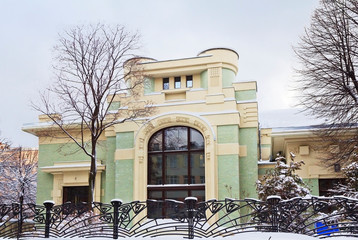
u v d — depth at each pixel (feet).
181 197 73.15
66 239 39.58
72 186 82.28
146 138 76.07
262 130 82.17
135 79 76.89
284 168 61.31
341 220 45.98
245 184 73.26
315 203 36.42
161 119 75.41
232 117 73.00
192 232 37.35
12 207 43.19
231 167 71.31
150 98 77.82
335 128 62.08
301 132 73.51
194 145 75.05
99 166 79.92
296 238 33.27
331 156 65.41
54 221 42.09
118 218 39.99
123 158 76.54
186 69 79.15
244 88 78.23
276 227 35.94
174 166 74.90
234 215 68.80
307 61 62.13
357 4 59.21
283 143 81.35
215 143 72.54
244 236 35.06
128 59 72.23
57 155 85.25
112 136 81.30
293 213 39.29
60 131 85.05
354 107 58.34
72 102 68.13
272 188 58.59
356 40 59.16
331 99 59.82
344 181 70.44
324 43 61.00
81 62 68.28
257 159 75.31
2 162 98.89
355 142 61.62
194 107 75.10
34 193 108.27
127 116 77.10
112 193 78.84
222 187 71.10
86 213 53.47
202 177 73.26
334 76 59.82
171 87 80.69
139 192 73.67
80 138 84.43
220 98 74.38
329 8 61.57
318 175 72.90
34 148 124.67
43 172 85.15
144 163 75.05
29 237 41.78
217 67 77.00
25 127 85.51
